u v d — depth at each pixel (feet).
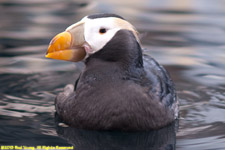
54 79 37.91
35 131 27.53
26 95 34.22
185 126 28.66
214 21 55.83
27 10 60.08
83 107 26.96
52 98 33.83
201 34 50.57
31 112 30.89
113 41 26.81
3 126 28.25
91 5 62.95
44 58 42.78
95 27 26.96
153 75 29.40
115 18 27.30
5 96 33.86
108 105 26.27
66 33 27.12
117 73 26.81
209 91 35.55
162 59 42.65
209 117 30.35
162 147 25.62
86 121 26.91
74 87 30.71
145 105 26.50
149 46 46.32
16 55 43.19
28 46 45.70
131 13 59.52
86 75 27.50
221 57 43.24
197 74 39.19
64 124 28.40
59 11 59.77
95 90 26.76
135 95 26.37
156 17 57.77
